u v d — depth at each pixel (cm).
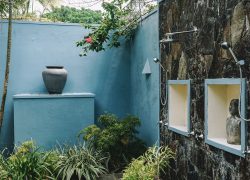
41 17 709
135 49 588
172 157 409
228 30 282
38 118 547
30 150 493
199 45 336
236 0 269
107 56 618
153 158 425
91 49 564
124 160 496
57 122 555
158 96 470
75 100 563
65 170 449
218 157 304
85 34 607
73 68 604
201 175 336
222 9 291
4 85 519
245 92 258
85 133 558
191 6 353
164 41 397
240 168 268
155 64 483
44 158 460
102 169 474
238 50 267
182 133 376
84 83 610
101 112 617
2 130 571
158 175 407
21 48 577
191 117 358
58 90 571
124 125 477
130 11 578
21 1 640
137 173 398
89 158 474
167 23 421
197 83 343
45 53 589
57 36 594
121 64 623
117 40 594
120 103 625
